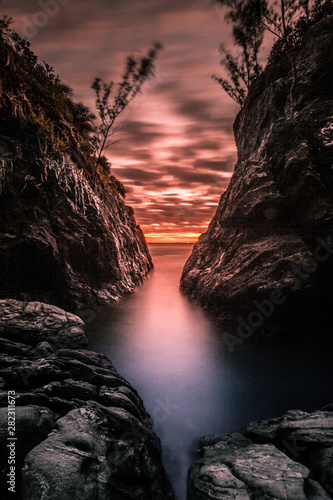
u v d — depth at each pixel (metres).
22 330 7.34
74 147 16.39
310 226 10.73
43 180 12.34
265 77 15.30
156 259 53.28
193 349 9.54
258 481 3.37
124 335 10.77
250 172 13.17
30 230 11.23
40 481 2.99
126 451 3.87
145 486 3.76
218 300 12.77
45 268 11.70
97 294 14.24
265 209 11.82
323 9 13.38
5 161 10.96
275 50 15.12
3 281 10.81
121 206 24.38
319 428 4.15
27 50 15.65
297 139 11.60
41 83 15.39
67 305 12.39
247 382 7.45
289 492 3.15
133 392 5.88
